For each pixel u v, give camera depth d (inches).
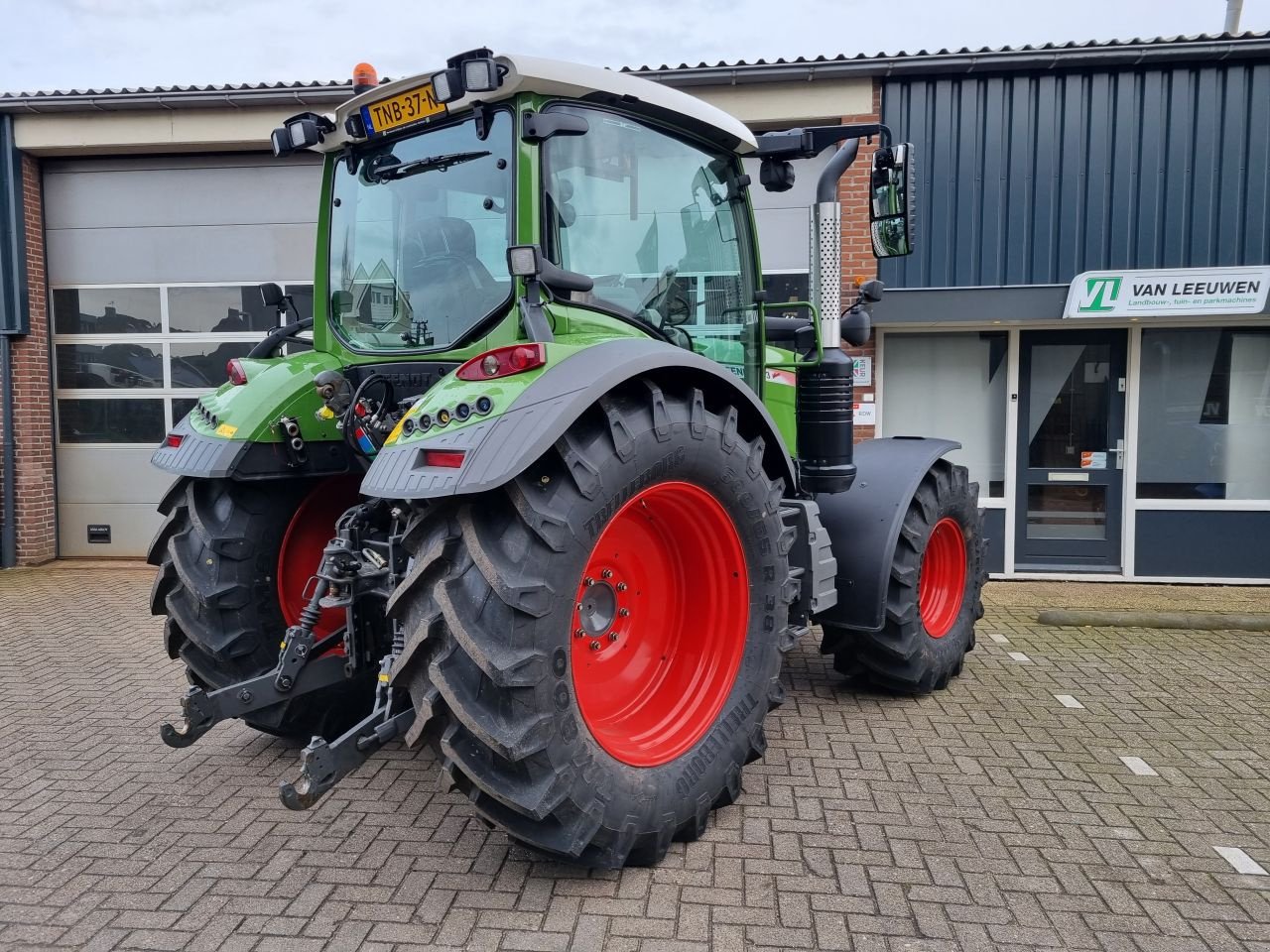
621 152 122.5
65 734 153.8
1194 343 279.4
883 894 102.4
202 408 135.0
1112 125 265.4
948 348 291.0
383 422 121.9
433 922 96.9
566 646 94.9
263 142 301.0
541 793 92.9
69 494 330.6
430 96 117.2
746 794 128.6
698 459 109.7
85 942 93.3
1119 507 286.7
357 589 120.7
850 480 155.9
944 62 262.5
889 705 167.6
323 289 137.9
